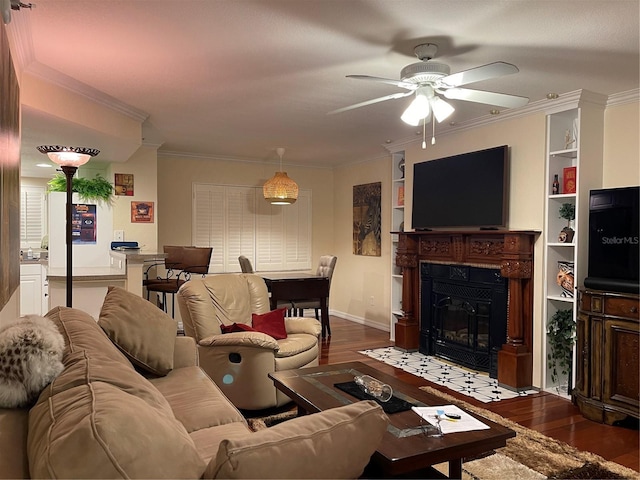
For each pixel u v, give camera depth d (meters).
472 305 4.69
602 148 4.03
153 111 4.44
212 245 7.08
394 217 6.16
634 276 3.42
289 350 3.57
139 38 2.78
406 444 1.94
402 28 2.65
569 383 3.98
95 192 5.35
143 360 2.69
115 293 2.89
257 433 1.08
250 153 6.82
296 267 7.75
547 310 4.14
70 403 1.12
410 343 5.41
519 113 4.33
